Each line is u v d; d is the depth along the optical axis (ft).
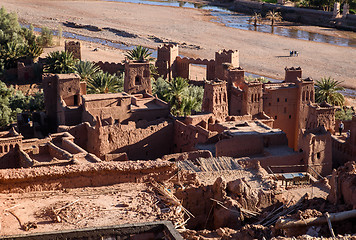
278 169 230.07
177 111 354.95
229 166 164.66
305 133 236.02
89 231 78.54
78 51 544.62
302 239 89.92
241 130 249.96
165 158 206.49
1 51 504.02
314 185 160.35
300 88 306.76
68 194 110.01
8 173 109.29
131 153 261.24
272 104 306.96
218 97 298.15
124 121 292.20
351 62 623.36
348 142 261.44
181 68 507.71
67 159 202.69
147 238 79.77
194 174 134.72
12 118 358.02
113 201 107.76
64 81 299.17
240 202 134.21
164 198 111.75
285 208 133.18
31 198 106.93
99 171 116.26
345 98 459.73
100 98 284.82
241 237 108.78
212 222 135.74
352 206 120.88
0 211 99.91
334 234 109.70
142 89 338.13
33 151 216.95
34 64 492.54
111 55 602.03
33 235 76.79
